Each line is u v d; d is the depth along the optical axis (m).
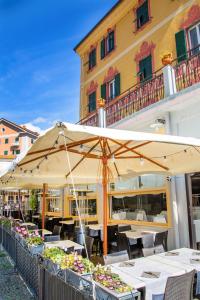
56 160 5.73
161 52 9.82
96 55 14.34
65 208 13.39
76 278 3.02
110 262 4.45
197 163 5.95
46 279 3.81
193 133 7.16
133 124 9.17
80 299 2.79
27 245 5.36
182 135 7.46
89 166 6.63
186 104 7.32
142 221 8.64
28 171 6.27
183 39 8.88
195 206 7.21
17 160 4.38
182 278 3.21
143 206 8.74
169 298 3.06
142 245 6.53
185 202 7.16
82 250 6.12
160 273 3.74
